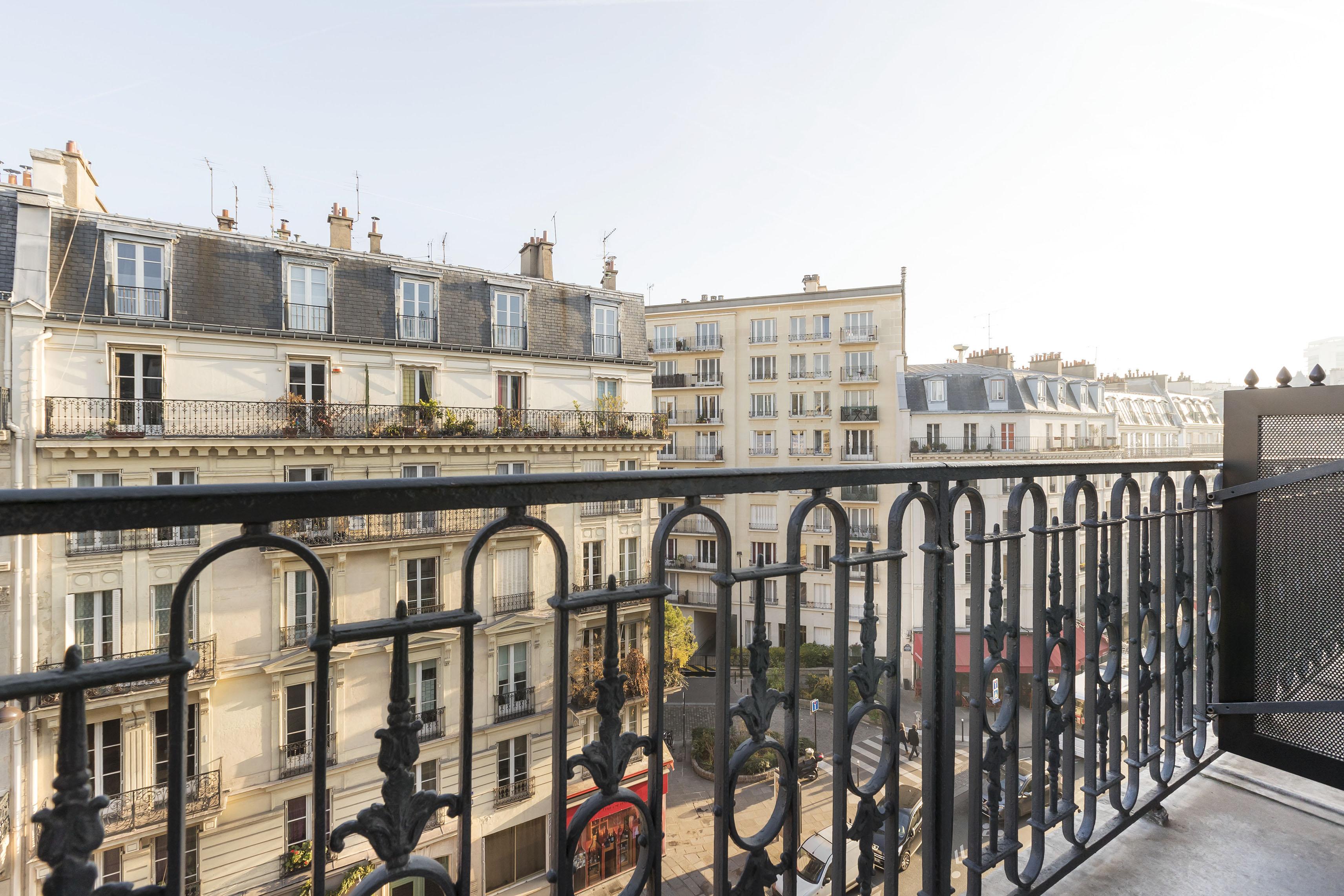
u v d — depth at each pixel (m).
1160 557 2.71
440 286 17.86
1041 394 32.84
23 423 12.05
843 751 1.70
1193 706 2.92
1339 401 2.62
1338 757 2.62
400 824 1.08
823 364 34.03
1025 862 2.31
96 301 13.36
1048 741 2.18
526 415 18.52
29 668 11.10
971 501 1.96
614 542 17.56
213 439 13.71
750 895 1.55
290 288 15.68
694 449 36.00
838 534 1.71
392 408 16.47
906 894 9.38
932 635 1.88
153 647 12.19
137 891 0.87
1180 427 44.72
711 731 21.25
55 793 0.84
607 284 23.12
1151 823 2.64
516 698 15.60
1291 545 2.78
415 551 14.54
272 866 12.73
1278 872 2.33
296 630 13.38
